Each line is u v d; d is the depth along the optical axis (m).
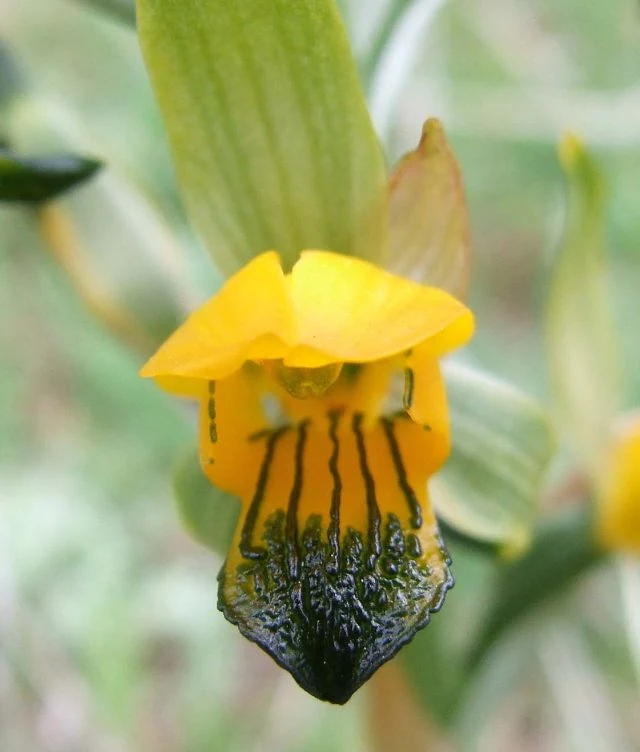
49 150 0.12
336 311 0.10
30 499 0.19
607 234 0.22
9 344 0.23
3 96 0.12
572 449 0.13
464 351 0.14
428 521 0.11
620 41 0.24
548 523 0.13
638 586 0.14
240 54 0.10
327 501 0.11
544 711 0.19
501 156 0.24
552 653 0.16
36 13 0.26
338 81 0.10
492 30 0.24
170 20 0.10
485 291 0.26
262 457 0.11
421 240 0.11
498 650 0.13
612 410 0.13
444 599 0.10
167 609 0.19
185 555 0.20
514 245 0.26
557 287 0.12
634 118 0.17
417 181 0.11
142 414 0.20
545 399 0.21
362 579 0.10
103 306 0.12
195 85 0.10
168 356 0.10
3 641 0.18
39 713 0.18
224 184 0.11
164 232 0.12
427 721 0.13
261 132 0.11
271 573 0.10
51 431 0.22
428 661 0.13
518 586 0.13
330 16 0.10
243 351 0.10
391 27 0.12
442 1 0.12
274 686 0.19
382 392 0.11
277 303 0.10
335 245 0.11
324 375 0.11
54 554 0.19
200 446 0.11
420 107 0.19
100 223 0.12
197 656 0.19
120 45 0.24
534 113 0.19
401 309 0.10
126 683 0.18
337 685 0.10
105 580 0.19
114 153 0.12
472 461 0.11
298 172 0.11
